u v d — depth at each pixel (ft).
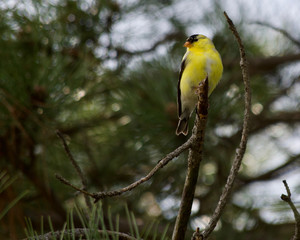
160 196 30.30
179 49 32.24
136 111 25.91
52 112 23.72
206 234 13.38
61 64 23.39
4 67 22.44
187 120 25.90
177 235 13.88
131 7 29.96
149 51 33.01
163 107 25.81
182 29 33.91
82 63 24.91
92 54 28.30
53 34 25.30
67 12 27.48
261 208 27.35
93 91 26.66
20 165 24.23
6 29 24.49
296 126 37.52
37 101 22.82
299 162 34.24
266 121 35.35
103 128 28.43
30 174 24.80
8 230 22.99
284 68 37.68
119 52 30.01
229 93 26.16
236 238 27.02
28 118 23.34
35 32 23.95
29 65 22.93
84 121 27.45
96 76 27.53
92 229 12.26
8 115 22.77
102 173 29.37
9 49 23.11
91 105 28.96
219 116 25.94
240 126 27.07
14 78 22.24
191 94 26.30
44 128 23.43
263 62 35.32
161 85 26.48
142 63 27.17
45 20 25.54
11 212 21.90
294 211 11.60
